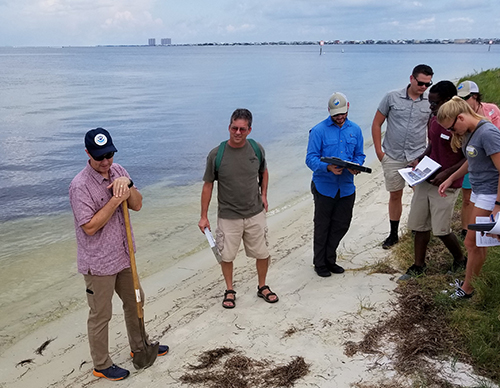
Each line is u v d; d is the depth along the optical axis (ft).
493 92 46.80
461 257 15.71
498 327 12.14
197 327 14.03
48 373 12.56
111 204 10.50
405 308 13.89
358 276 16.67
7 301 16.84
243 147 14.20
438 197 14.80
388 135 18.47
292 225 24.17
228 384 11.19
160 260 20.26
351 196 16.15
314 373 11.41
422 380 10.80
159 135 49.96
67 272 19.24
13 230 23.88
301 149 42.37
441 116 12.54
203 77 156.04
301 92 94.22
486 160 12.38
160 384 11.44
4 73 187.01
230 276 15.51
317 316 14.16
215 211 26.48
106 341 11.81
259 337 13.21
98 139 10.23
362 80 125.08
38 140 47.16
